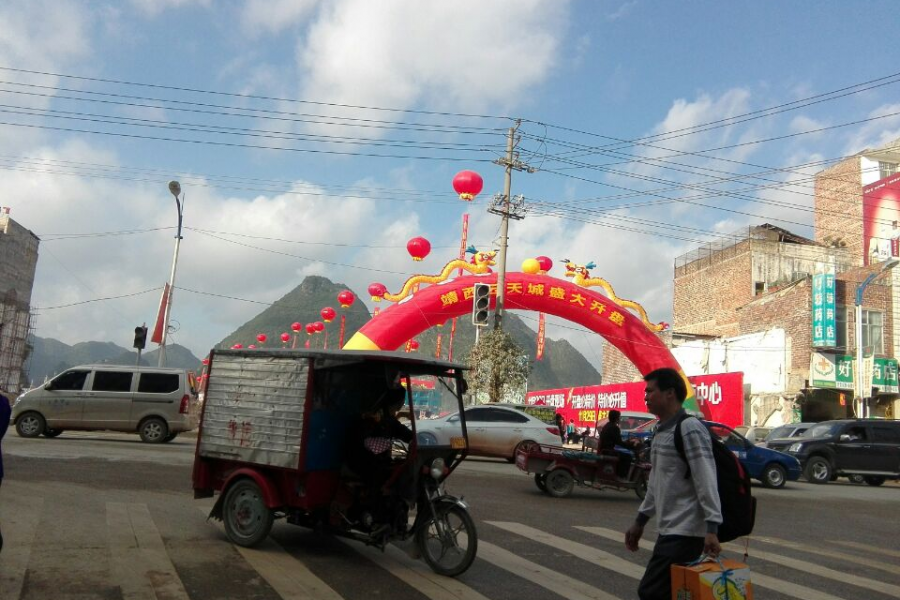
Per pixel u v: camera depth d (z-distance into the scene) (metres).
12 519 7.71
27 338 61.03
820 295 30.98
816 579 7.23
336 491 7.16
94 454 14.45
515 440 18.06
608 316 26.11
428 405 7.48
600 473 13.03
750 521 3.94
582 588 6.26
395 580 6.23
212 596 5.44
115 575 5.83
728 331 41.19
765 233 42.25
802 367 31.16
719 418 30.36
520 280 25.92
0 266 56.22
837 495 16.81
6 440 16.45
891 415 31.47
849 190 41.09
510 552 7.61
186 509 8.92
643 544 8.50
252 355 7.53
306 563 6.68
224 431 7.57
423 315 24.95
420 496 6.75
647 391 4.23
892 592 6.82
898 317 32.34
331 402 7.20
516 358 25.70
